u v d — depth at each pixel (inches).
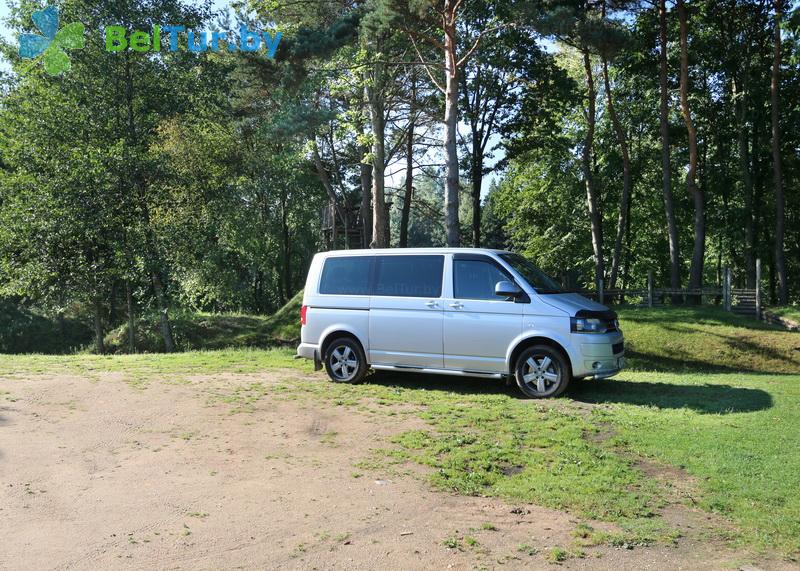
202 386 365.7
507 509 185.5
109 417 294.2
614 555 155.1
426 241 2906.0
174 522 174.2
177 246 949.8
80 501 190.5
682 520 177.2
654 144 1298.0
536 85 1107.3
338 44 751.7
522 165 1366.9
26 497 193.5
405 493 197.8
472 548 158.1
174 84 987.3
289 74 802.2
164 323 974.4
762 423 273.3
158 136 995.9
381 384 372.5
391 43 908.0
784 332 654.5
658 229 1502.2
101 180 876.6
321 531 168.2
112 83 938.7
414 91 1181.1
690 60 1035.3
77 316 1309.1
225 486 203.9
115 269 903.1
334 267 388.8
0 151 923.4
